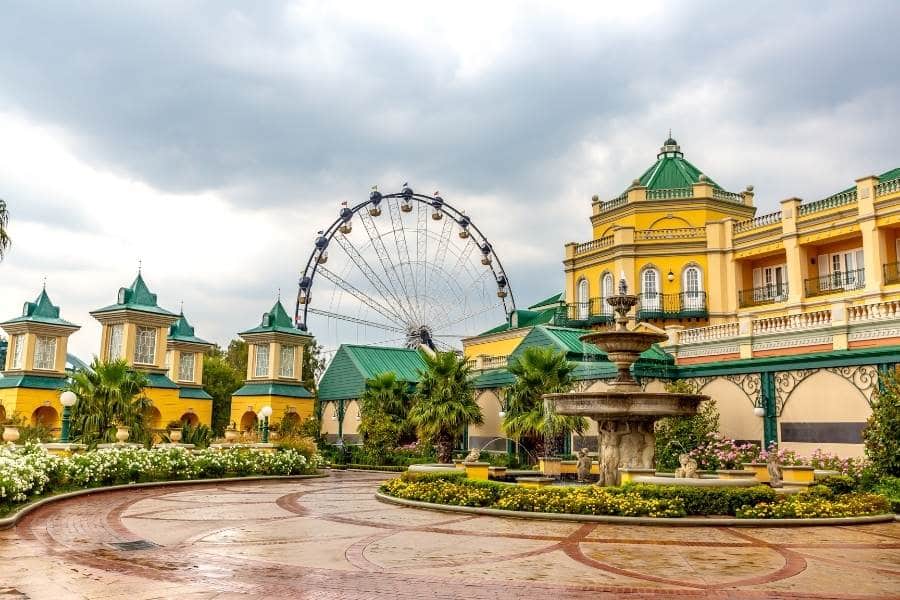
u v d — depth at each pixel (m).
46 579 10.05
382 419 40.25
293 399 47.91
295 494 22.91
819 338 26.00
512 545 13.05
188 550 12.44
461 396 34.41
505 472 23.08
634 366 30.41
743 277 40.69
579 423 28.64
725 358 29.55
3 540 13.30
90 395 29.31
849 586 9.92
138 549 12.52
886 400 21.09
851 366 24.77
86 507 18.42
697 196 42.62
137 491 23.11
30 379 43.62
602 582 10.08
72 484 22.00
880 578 10.43
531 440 31.73
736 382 28.97
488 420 39.72
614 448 19.38
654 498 16.41
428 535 14.20
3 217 20.45
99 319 45.72
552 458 24.61
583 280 46.44
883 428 20.72
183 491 23.50
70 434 29.09
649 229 42.94
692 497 16.20
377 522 16.09
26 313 45.06
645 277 42.56
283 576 10.41
